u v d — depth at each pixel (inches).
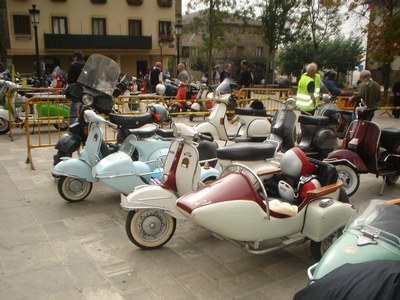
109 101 244.7
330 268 97.3
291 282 144.0
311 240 152.4
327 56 1481.3
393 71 1020.5
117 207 215.0
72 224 191.9
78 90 239.6
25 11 1294.3
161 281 142.8
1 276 144.6
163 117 246.8
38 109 366.0
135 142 226.5
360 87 355.6
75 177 211.8
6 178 264.2
